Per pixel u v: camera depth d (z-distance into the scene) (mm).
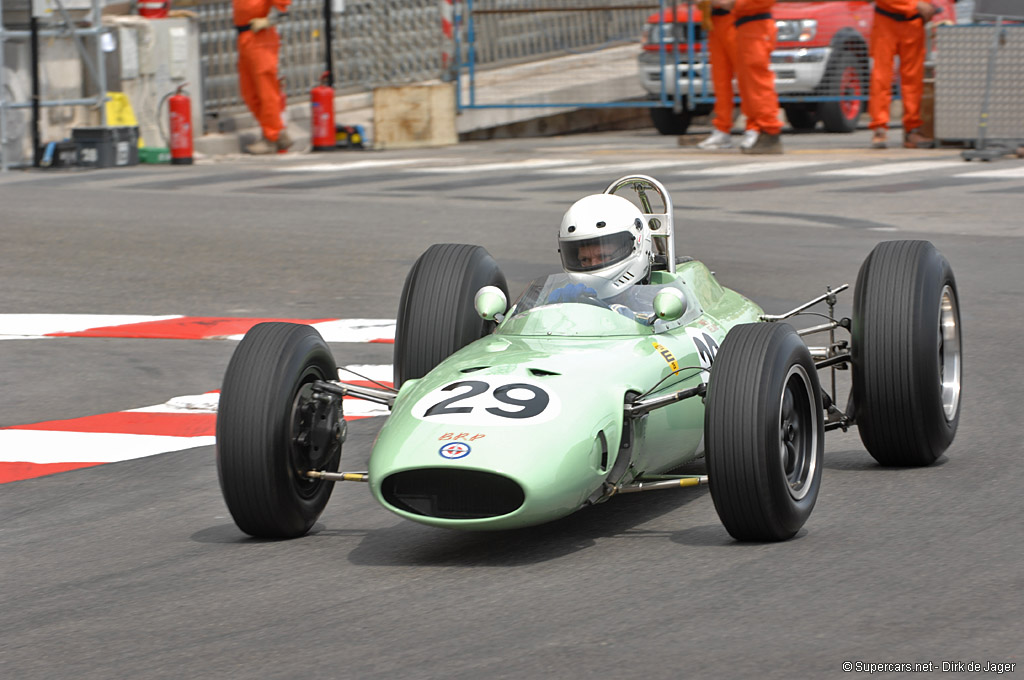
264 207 47812
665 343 17344
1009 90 57000
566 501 14734
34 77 60969
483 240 39562
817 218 42406
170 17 68625
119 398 24406
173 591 14633
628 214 18109
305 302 32562
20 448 21234
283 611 13828
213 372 26234
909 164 55250
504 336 17656
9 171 61375
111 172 60219
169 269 36844
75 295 33719
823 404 19422
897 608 13117
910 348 18109
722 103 63312
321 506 16797
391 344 27953
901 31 60812
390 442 15031
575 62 78625
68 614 14023
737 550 15258
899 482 18109
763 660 11938
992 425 21047
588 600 13727
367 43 76688
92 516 17781
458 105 76125
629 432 15930
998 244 37594
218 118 71812
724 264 35156
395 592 14289
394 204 47719
